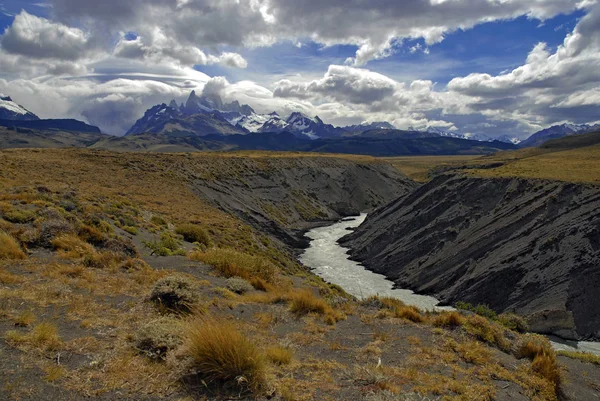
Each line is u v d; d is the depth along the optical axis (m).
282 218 67.56
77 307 9.14
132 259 14.94
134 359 6.96
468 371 8.42
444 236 43.22
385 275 43.09
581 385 9.48
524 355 10.12
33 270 11.60
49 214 17.08
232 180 68.06
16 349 6.59
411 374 7.86
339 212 87.38
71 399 5.51
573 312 26.38
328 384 7.09
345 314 12.23
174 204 39.59
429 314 12.98
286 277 20.94
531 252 32.38
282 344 8.81
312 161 102.56
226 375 6.53
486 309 17.73
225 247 27.28
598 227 30.02
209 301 11.54
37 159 45.91
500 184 45.88
